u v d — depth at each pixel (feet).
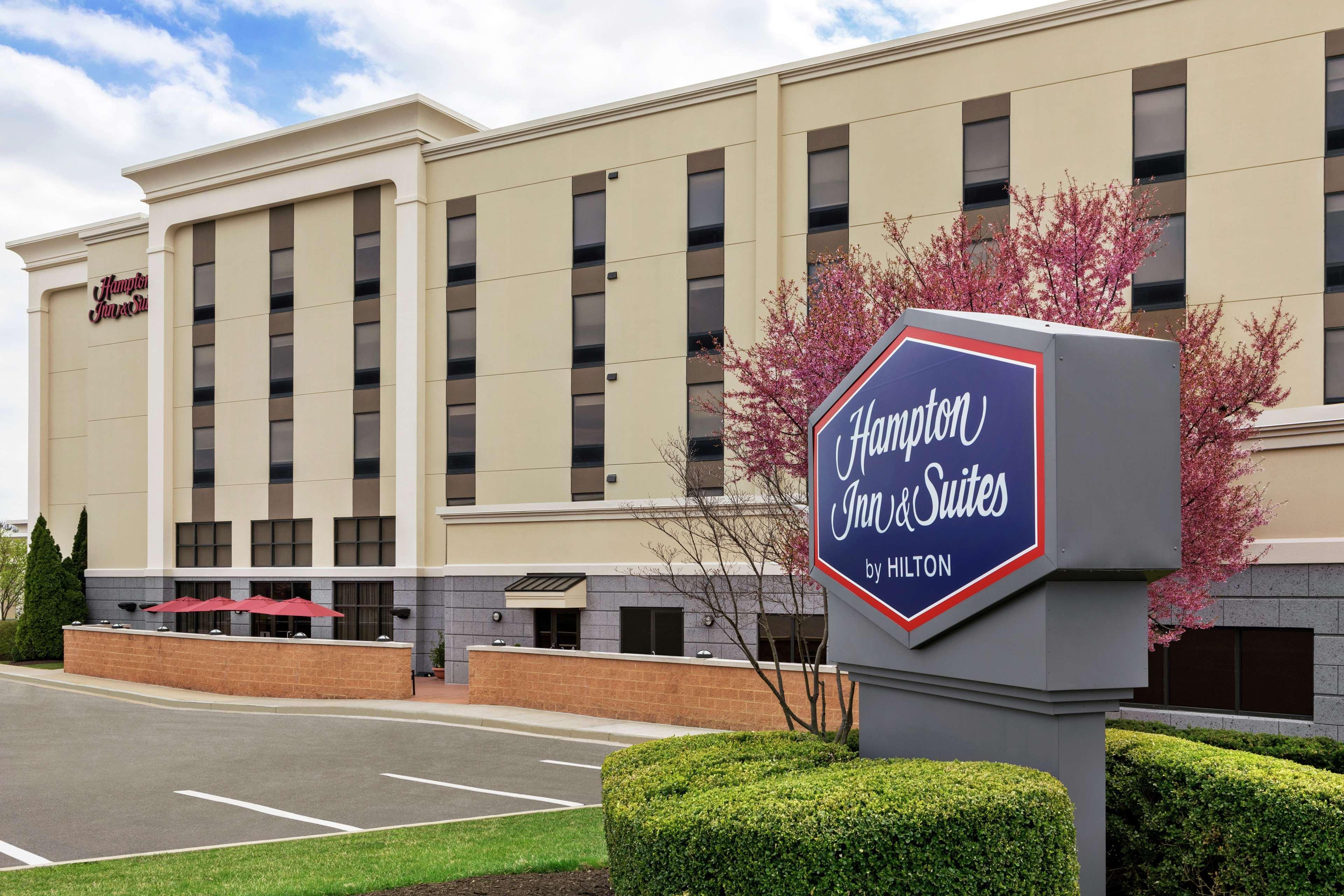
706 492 89.10
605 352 98.84
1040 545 18.33
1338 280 69.05
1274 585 53.01
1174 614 38.45
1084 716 19.31
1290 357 69.72
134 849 36.42
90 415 137.59
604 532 91.09
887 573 22.79
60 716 77.92
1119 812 22.62
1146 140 76.13
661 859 18.40
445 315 108.37
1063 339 18.37
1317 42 70.85
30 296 150.51
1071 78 79.25
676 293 95.71
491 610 96.43
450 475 106.83
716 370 93.40
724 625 82.43
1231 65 73.46
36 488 148.05
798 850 16.94
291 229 120.26
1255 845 19.72
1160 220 42.24
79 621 131.95
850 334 35.83
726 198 93.76
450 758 56.54
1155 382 18.85
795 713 60.29
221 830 39.34
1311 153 70.44
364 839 34.71
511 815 39.60
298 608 102.58
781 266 89.51
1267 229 71.26
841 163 88.28
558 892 24.72
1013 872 17.16
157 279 128.36
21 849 36.68
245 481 121.70
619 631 88.79
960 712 21.42
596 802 43.93
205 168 124.36
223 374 124.16
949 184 83.46
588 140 101.24
